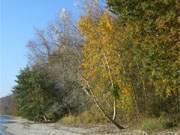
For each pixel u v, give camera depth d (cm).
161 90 3222
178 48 2694
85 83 4412
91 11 4422
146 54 2781
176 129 3145
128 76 3900
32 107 7281
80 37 5328
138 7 2738
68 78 6066
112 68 3925
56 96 6906
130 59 3766
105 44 3866
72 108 6688
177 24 2689
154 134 3067
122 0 2791
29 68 7706
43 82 7069
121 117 4159
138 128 3547
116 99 3997
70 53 5403
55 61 6719
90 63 4069
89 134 3872
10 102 15662
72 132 4259
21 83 7656
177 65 2672
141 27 2789
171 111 3631
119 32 3744
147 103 3847
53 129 5009
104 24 3819
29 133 5100
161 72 2742
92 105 5206
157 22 2695
